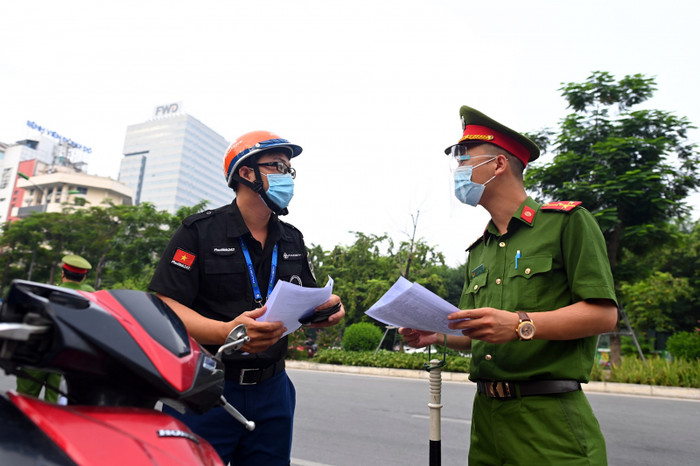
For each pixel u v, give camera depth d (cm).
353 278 2428
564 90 1276
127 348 107
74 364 103
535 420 185
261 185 215
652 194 1144
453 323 173
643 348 1950
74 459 85
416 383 1060
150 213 2745
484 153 217
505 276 206
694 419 696
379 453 496
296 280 236
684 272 2261
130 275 2739
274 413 208
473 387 998
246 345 172
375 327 1602
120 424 100
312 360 1514
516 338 171
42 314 102
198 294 209
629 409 777
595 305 179
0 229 3491
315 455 486
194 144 14650
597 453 180
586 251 185
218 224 215
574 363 186
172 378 112
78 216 3186
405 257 2150
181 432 108
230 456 200
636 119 1208
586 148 1266
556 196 1253
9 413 92
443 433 582
